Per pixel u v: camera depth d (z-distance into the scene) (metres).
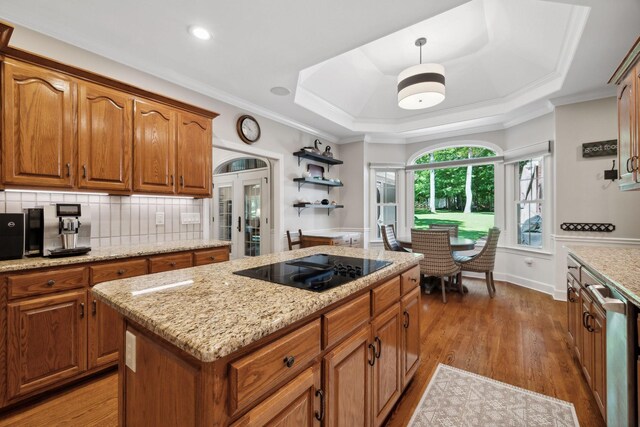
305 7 1.94
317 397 0.99
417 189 6.27
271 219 4.23
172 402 0.79
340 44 2.37
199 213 3.16
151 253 2.22
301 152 4.27
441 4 1.92
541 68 3.18
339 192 5.38
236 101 3.40
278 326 0.82
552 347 2.38
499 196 4.55
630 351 1.10
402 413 1.63
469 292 3.96
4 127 1.74
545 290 3.87
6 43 1.68
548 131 3.75
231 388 0.71
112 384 1.91
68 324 1.81
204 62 2.62
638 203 3.11
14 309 1.62
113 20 2.05
